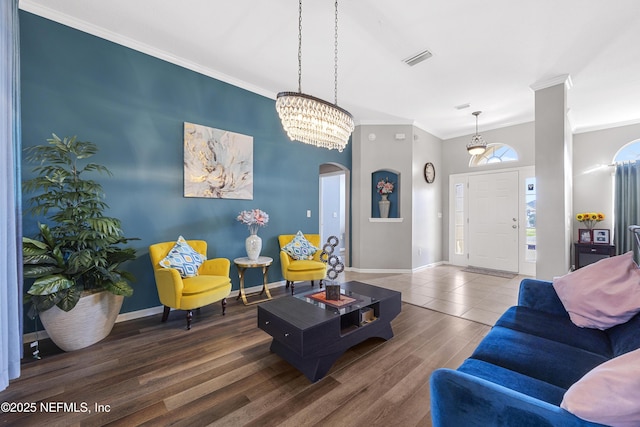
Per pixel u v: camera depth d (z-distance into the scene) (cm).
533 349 136
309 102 217
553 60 301
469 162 569
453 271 522
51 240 212
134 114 286
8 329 158
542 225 335
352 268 531
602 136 489
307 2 226
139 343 230
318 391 170
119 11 242
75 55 255
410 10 233
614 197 467
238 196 364
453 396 86
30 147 224
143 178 292
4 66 161
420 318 289
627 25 245
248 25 257
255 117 383
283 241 404
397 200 534
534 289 199
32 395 165
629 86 354
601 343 144
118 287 225
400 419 147
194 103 327
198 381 179
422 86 370
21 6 230
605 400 68
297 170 434
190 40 281
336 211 728
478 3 224
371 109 454
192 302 256
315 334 178
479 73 333
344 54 300
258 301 336
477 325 271
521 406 77
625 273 161
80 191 220
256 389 172
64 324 208
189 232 324
